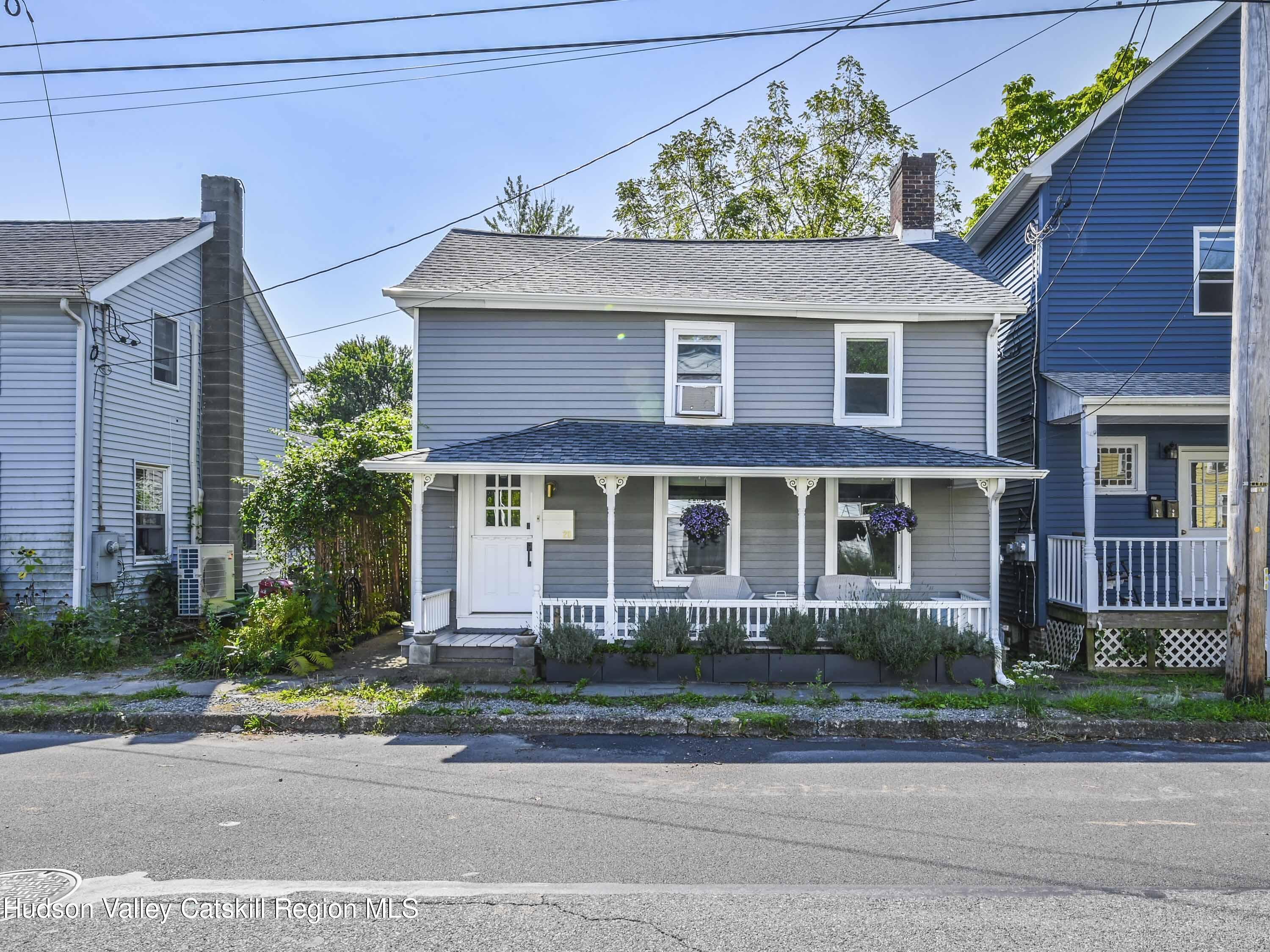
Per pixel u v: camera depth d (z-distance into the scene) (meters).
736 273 13.19
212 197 15.96
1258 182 8.68
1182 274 12.88
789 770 7.02
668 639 10.12
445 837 5.27
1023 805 6.02
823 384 12.24
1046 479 12.90
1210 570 12.62
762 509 11.89
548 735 8.30
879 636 10.05
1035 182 13.12
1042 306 12.99
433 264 12.83
